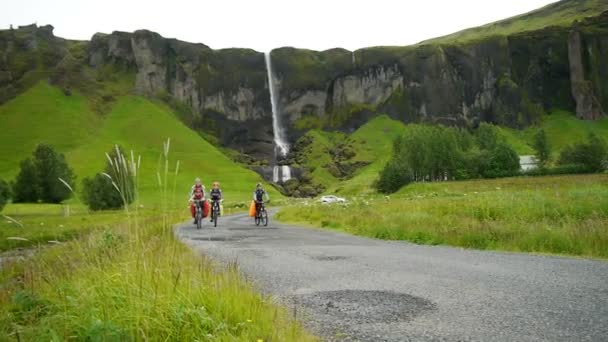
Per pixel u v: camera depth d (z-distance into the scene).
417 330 5.59
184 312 4.92
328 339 5.35
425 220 19.17
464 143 148.38
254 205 27.98
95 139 191.50
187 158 184.38
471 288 7.79
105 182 79.62
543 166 141.88
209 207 24.84
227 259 11.66
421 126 145.50
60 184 108.94
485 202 22.09
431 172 129.00
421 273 9.35
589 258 11.05
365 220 22.23
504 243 13.46
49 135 191.62
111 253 6.83
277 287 8.28
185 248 10.82
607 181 75.25
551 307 6.42
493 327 5.60
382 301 7.07
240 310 5.36
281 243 16.00
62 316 4.84
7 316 5.07
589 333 5.27
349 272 9.70
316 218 29.72
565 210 18.20
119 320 4.66
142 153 179.25
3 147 182.62
